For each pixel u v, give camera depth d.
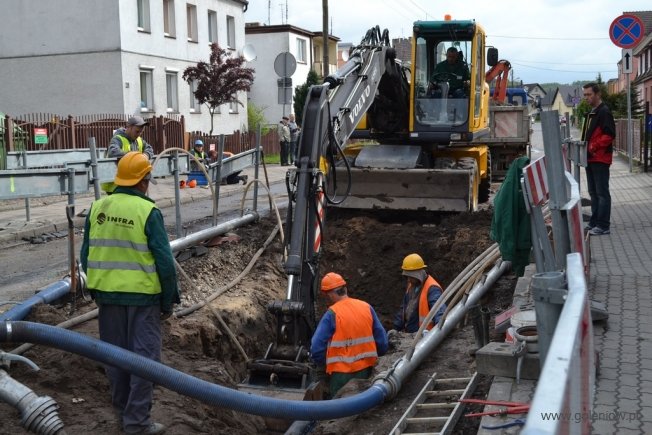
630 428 4.17
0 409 5.27
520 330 5.42
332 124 8.78
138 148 10.77
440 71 13.16
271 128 38.91
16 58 26.97
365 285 11.65
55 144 20.91
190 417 5.92
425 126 13.03
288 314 7.15
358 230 12.20
